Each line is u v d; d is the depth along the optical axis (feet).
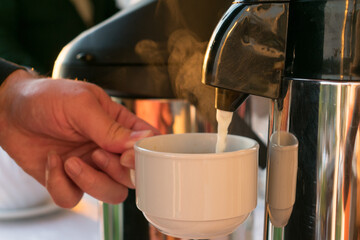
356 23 0.92
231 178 1.05
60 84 1.74
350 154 0.99
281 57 0.98
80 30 4.42
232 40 0.97
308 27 0.95
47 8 4.35
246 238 1.57
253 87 0.99
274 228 1.13
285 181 1.07
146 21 1.66
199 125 1.71
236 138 1.19
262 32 0.97
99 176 1.72
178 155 1.03
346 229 1.02
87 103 1.66
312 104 0.99
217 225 1.07
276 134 1.07
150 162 1.07
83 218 2.72
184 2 1.61
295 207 1.06
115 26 1.73
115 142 1.63
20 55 4.25
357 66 0.93
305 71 0.97
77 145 1.90
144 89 1.68
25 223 2.64
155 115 1.74
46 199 2.82
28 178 2.70
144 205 1.10
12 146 1.92
